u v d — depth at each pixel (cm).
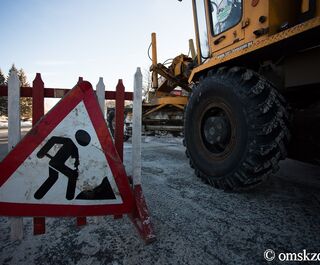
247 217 170
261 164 189
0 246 133
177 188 238
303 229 152
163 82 698
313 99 226
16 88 131
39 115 137
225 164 219
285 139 187
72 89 134
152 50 672
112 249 130
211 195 216
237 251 128
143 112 780
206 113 252
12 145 132
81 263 117
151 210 182
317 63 176
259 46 186
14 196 125
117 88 162
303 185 246
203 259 121
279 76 215
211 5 284
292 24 201
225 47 252
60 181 132
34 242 137
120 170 145
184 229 152
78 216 135
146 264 117
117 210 144
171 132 723
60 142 131
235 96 205
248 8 215
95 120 138
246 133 196
